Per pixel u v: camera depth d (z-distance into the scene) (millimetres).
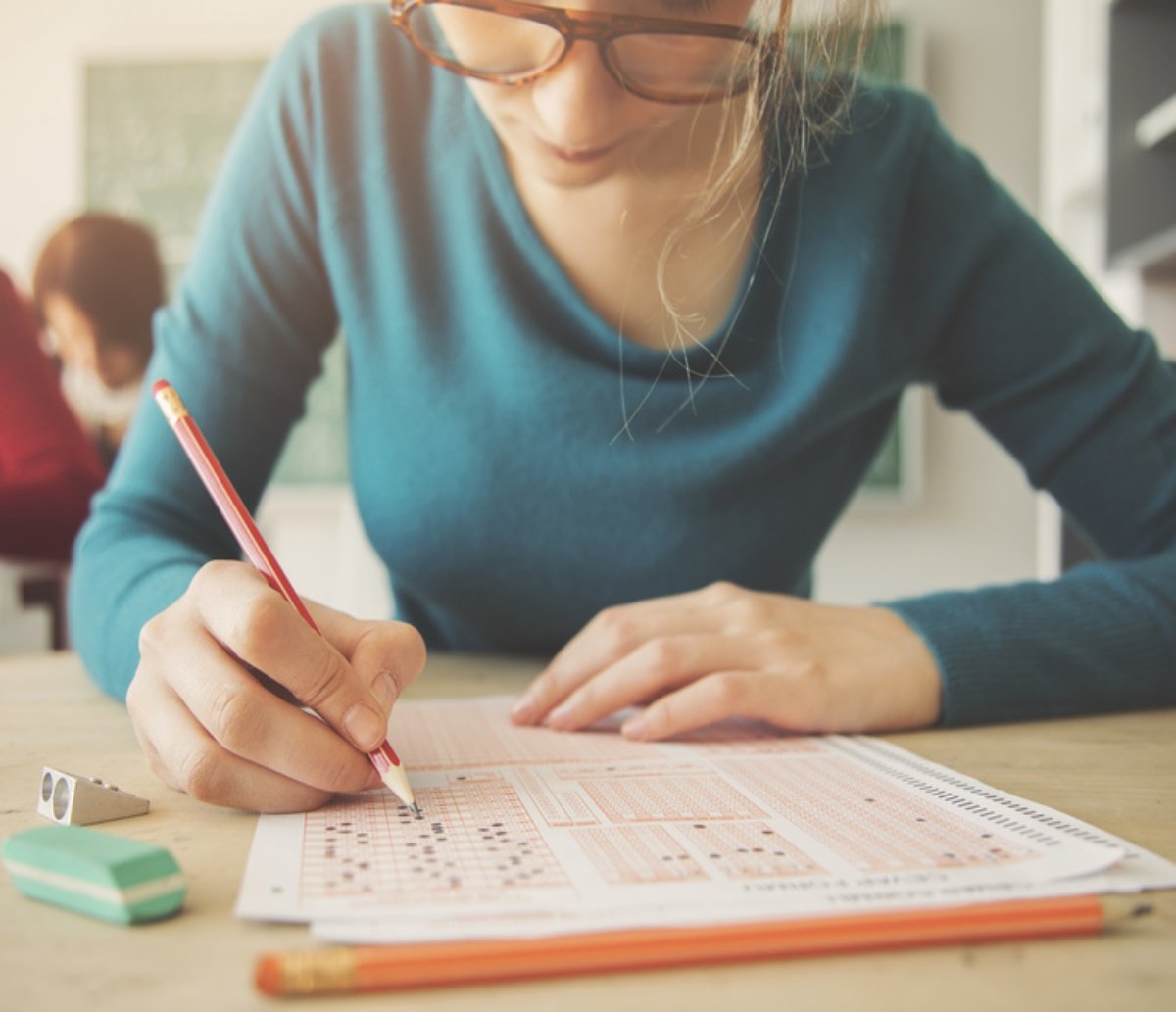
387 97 847
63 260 2285
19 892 348
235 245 857
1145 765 535
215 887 352
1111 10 1781
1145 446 858
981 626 662
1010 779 505
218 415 831
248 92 2738
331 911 317
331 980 274
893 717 616
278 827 411
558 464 817
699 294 778
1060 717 666
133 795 456
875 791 463
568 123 629
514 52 613
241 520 496
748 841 386
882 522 2580
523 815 425
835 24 631
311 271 879
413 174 846
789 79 634
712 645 614
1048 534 2355
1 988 279
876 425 936
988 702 634
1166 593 713
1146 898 336
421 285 839
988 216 864
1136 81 1777
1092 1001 274
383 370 860
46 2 2783
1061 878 345
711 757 535
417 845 384
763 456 816
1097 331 875
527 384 804
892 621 670
